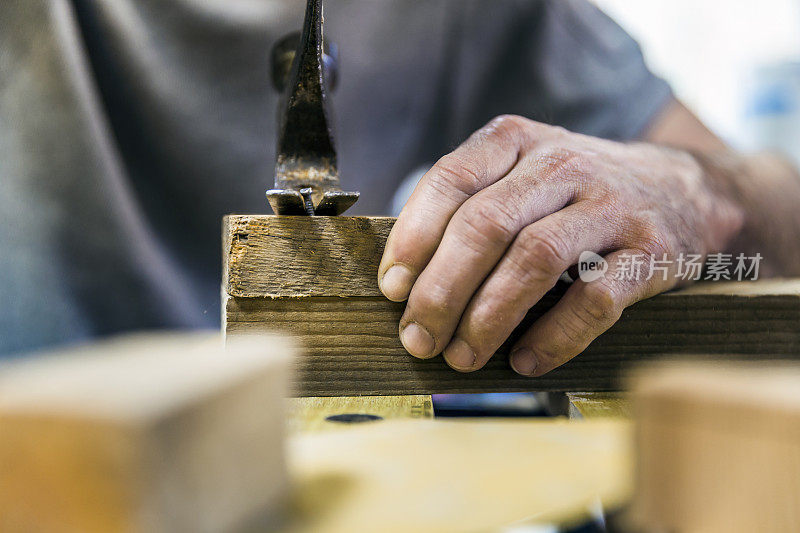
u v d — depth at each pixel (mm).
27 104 1281
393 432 284
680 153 927
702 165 921
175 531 171
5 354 1258
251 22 1436
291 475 221
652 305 670
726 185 907
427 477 233
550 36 1563
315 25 610
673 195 772
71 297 1355
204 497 181
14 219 1299
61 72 1282
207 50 1432
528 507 221
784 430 179
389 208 1656
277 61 816
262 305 633
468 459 252
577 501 222
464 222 595
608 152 780
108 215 1353
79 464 163
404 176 1653
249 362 208
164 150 1458
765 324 681
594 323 619
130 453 162
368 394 648
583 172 675
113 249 1365
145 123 1436
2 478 166
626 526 213
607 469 238
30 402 167
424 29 1560
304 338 641
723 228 859
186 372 195
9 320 1305
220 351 218
